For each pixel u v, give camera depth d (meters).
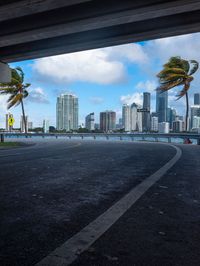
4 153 15.09
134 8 11.34
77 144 23.91
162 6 11.12
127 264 2.85
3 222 4.12
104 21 12.38
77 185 6.70
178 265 2.84
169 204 5.09
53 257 3.00
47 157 12.93
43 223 4.07
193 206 4.97
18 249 3.21
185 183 6.94
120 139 38.00
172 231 3.78
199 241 3.46
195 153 14.88
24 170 8.95
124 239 3.50
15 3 10.79
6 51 17.66
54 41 15.85
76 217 4.35
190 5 11.00
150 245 3.32
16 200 5.33
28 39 14.75
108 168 9.43
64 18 12.36
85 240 3.46
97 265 2.83
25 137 46.00
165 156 13.32
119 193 5.92
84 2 11.29
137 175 8.08
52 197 5.57
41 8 11.27
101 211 4.66
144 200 5.37
